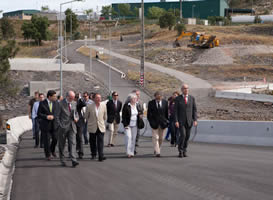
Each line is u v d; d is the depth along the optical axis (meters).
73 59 129.12
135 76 99.25
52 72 97.19
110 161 17.09
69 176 13.91
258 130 21.41
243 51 136.38
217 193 10.40
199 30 178.12
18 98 75.12
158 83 92.31
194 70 112.38
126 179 12.91
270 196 9.89
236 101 64.75
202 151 19.33
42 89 77.75
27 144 25.45
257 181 11.64
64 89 84.19
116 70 108.31
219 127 23.61
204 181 11.95
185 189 11.05
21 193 11.52
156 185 11.78
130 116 18.14
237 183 11.47
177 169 14.25
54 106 18.20
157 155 18.02
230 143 22.55
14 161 18.16
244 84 88.38
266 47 142.62
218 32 174.62
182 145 17.41
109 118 23.08
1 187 13.21
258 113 52.28
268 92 76.12
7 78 48.69
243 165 14.47
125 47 163.25
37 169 15.60
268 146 20.58
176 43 148.88
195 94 75.81
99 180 12.96
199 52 135.50
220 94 70.00
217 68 114.06
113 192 11.16
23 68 96.62
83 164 16.52
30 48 174.88
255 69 110.00
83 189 11.75
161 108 18.11
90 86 87.56
